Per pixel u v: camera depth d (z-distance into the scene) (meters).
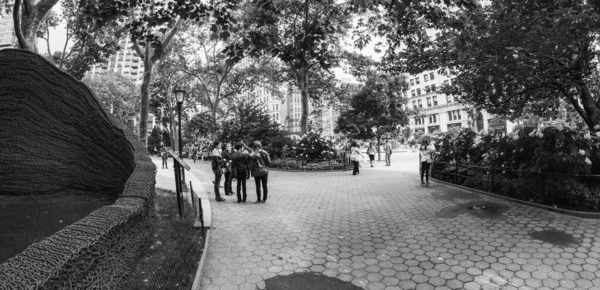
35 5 7.84
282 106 117.00
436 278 3.78
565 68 7.32
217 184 8.88
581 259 4.11
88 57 12.52
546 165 6.33
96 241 2.60
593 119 8.06
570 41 6.30
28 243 3.68
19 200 5.84
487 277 3.75
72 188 6.55
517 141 7.25
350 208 7.68
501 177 7.97
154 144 70.00
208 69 30.97
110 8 6.53
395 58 9.89
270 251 4.81
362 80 26.81
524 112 11.37
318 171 17.66
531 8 6.78
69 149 6.57
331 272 4.04
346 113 29.25
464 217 6.24
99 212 3.25
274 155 23.05
